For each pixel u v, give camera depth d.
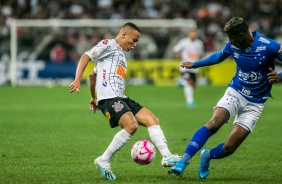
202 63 22.78
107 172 21.50
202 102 57.44
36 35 75.75
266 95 21.75
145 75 76.69
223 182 21.38
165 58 76.56
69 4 89.50
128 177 22.20
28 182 21.00
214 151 21.91
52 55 75.75
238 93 21.67
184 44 56.97
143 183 21.00
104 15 87.88
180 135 35.59
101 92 21.80
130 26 22.31
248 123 21.48
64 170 23.56
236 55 21.56
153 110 50.16
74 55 75.94
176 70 76.31
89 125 39.81
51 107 51.62
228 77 76.81
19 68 75.31
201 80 76.81
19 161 25.69
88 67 76.00
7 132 35.66
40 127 38.34
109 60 21.97
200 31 84.50
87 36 76.31
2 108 50.38
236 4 93.06
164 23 77.06
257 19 90.62
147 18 88.75
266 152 29.16
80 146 30.47
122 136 21.30
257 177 22.55
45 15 87.06
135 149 21.84
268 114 47.69
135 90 69.19
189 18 89.88
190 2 92.94
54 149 29.28
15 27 74.75
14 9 88.00
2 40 75.31
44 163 25.25
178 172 20.66
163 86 74.94
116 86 21.78
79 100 58.31
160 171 23.61
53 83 75.62
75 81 21.31
